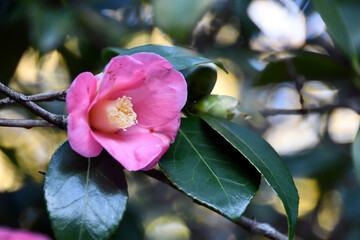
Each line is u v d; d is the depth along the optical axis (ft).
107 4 2.15
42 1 1.94
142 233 2.04
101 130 1.23
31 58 2.18
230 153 1.29
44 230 1.97
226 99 1.37
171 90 1.25
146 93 1.25
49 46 1.88
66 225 1.14
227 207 1.21
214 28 2.20
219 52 2.22
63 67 2.25
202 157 1.28
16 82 2.15
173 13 1.41
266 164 1.26
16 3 1.92
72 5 2.05
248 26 2.11
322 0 1.47
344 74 1.86
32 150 2.23
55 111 2.02
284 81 1.93
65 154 1.20
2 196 2.02
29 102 1.17
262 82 1.93
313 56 1.84
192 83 1.36
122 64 1.20
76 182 1.18
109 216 1.17
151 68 1.24
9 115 2.08
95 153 1.17
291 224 1.22
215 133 1.32
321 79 1.91
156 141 1.23
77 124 1.15
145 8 2.22
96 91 1.20
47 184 1.16
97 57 2.12
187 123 1.33
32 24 1.88
